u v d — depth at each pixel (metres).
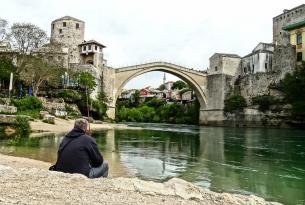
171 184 8.51
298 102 68.50
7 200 6.15
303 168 18.69
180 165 18.92
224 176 16.05
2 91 64.75
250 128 72.88
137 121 132.25
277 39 90.75
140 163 19.11
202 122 93.88
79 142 8.53
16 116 32.28
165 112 120.56
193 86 93.25
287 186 14.13
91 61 85.00
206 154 24.27
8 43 67.50
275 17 91.81
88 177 8.46
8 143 24.77
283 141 36.72
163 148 27.52
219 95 88.75
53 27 94.12
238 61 90.56
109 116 81.44
